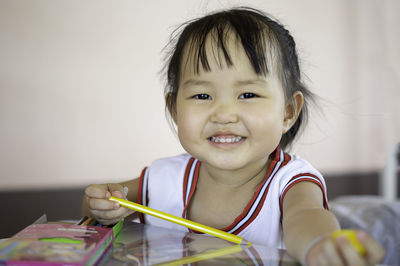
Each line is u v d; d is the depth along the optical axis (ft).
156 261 1.28
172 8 10.03
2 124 9.11
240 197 2.15
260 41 1.98
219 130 1.90
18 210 7.25
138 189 2.47
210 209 2.21
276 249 1.42
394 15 10.73
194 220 2.24
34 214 7.01
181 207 2.27
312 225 1.41
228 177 2.13
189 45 2.06
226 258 1.30
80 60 9.56
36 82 9.29
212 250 1.39
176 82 2.18
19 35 9.15
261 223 2.06
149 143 10.12
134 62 9.91
